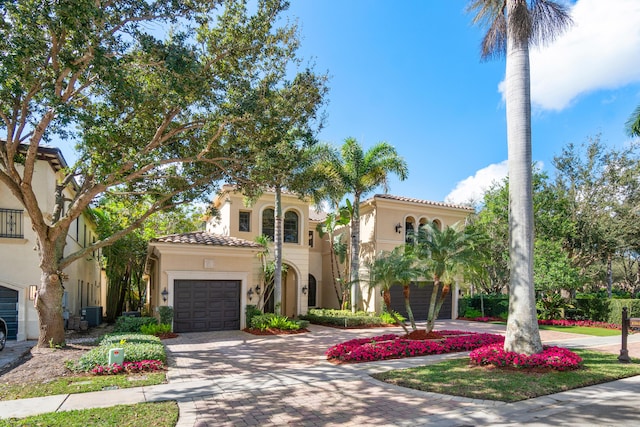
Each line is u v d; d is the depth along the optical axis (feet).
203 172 47.16
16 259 47.70
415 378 26.89
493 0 35.47
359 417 19.77
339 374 29.12
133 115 38.29
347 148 71.10
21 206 48.80
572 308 75.05
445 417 19.70
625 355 33.32
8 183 35.09
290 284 82.84
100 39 28.12
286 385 26.02
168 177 43.78
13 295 47.39
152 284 73.72
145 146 40.52
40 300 38.04
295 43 39.45
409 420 19.30
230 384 26.25
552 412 20.44
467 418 19.57
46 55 28.96
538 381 25.57
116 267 80.18
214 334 53.88
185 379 27.71
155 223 86.94
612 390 24.53
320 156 66.85
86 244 77.71
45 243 38.04
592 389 24.73
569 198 85.40
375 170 70.38
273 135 39.04
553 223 81.00
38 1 24.25
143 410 20.49
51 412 20.13
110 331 57.77
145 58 31.24
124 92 28.60
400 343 37.42
